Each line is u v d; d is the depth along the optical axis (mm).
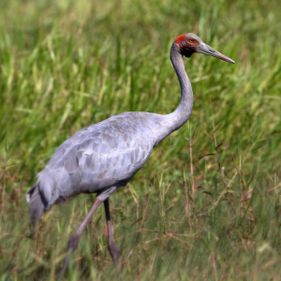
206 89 20531
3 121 19844
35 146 19219
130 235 15344
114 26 28984
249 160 19219
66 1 32531
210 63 21266
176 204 16266
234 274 13891
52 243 14914
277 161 19047
